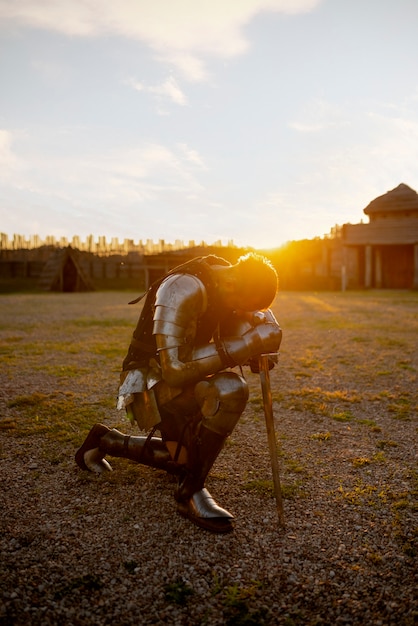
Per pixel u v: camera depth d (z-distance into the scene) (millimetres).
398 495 2973
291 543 2463
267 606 2023
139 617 1958
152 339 2672
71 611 1978
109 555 2350
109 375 6039
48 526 2596
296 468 3336
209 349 2479
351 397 5113
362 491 3018
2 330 10242
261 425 4258
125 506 2811
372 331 9922
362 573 2230
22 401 4832
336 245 30828
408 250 31391
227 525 2541
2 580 2141
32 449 3639
